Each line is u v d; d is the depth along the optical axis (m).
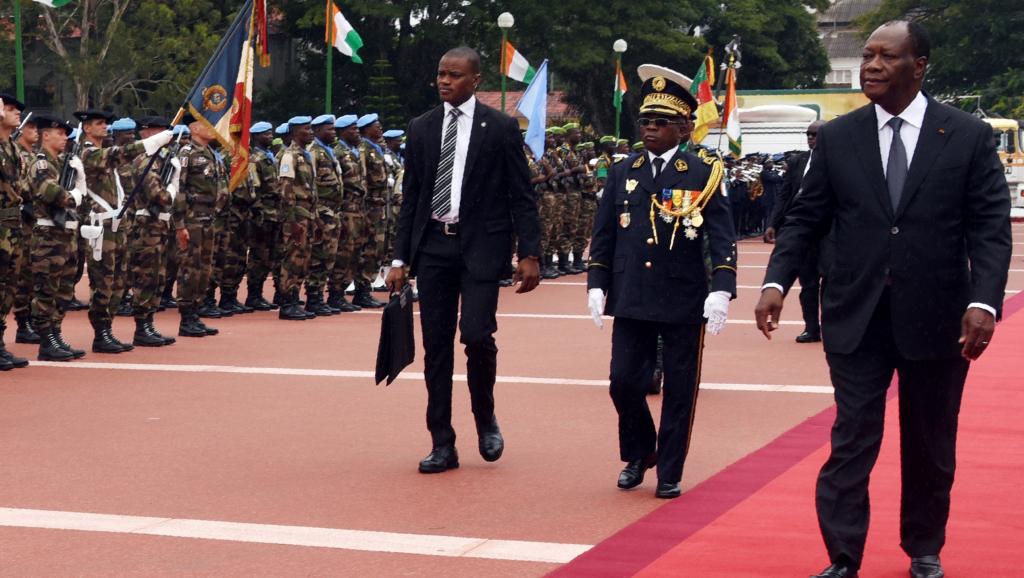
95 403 9.59
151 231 12.57
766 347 12.96
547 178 20.92
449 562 5.70
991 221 5.04
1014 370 11.23
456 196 7.35
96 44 42.41
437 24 47.97
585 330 14.21
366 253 16.69
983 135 5.08
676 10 50.56
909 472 5.37
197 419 9.02
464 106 7.40
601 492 7.01
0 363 11.07
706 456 7.88
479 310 7.33
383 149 17.41
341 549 5.92
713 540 6.01
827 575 5.11
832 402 9.74
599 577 5.45
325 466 7.63
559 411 9.36
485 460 7.73
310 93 49.31
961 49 58.22
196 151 13.42
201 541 6.05
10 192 10.92
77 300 15.92
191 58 43.44
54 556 5.81
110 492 6.98
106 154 12.20
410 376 10.91
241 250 15.78
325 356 12.08
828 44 98.81
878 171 5.16
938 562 5.42
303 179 15.10
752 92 39.94
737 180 31.38
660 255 6.80
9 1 42.03
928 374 5.21
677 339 6.81
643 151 7.08
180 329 13.55
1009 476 7.32
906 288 5.09
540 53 48.97
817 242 5.54
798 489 6.99
